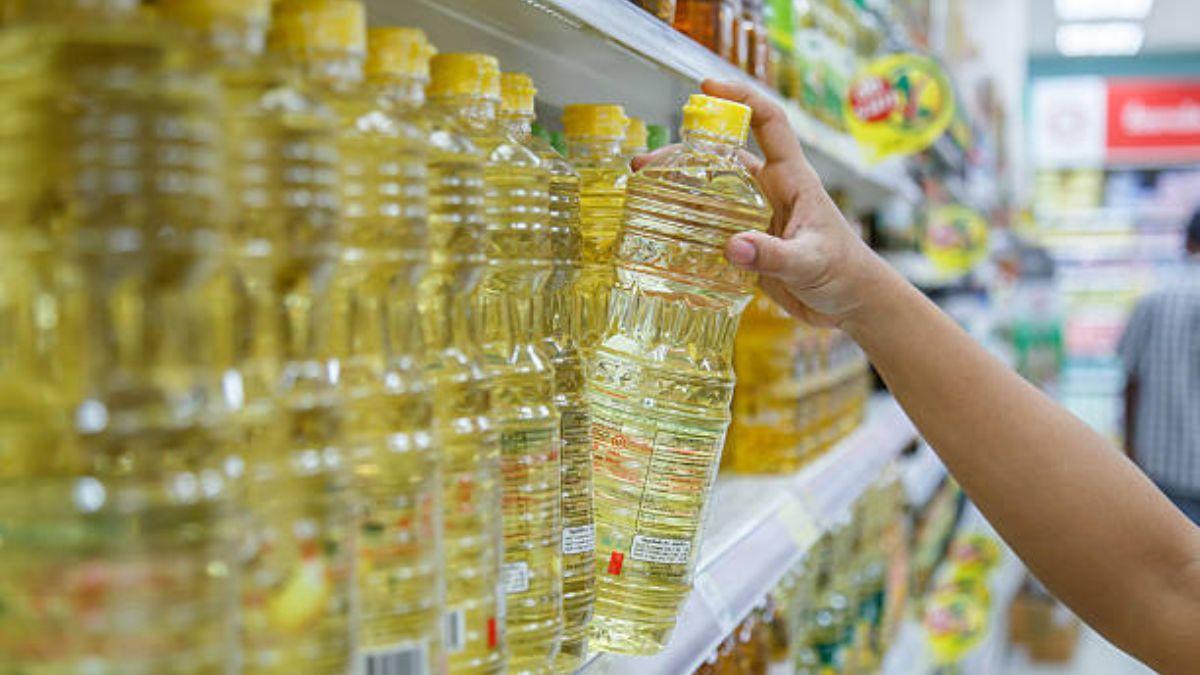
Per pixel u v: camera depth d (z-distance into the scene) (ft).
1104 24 35.63
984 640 13.21
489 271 3.04
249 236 2.01
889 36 10.96
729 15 5.56
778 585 6.67
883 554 9.83
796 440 6.95
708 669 5.30
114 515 1.67
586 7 3.47
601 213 4.07
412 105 2.58
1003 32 26.71
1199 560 4.26
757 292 6.88
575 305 3.98
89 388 1.73
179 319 1.77
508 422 2.97
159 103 1.69
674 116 6.34
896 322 4.41
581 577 3.39
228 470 1.85
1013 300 28.25
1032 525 4.35
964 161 16.63
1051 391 28.37
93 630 1.65
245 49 2.02
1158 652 4.25
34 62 1.67
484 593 2.64
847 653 8.16
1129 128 39.29
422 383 2.40
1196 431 17.57
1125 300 38.88
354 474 2.27
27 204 1.69
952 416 4.42
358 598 2.18
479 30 4.15
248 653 1.95
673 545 3.65
